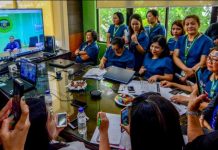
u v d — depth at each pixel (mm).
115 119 1350
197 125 1050
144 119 706
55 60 2670
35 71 1813
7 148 543
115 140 1148
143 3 3727
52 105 1550
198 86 1716
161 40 2246
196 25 2441
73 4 4219
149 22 3295
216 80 1588
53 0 4090
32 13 2482
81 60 3131
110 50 2617
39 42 2662
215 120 1312
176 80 2318
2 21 2191
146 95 800
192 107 1067
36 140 818
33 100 915
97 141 1156
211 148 735
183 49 2562
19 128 552
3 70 2146
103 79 2094
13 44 2357
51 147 1026
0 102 1301
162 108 716
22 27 2408
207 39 2383
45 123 868
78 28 4453
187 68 2393
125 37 3195
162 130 689
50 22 4191
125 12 4000
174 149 716
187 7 3385
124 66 2514
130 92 1771
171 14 3600
